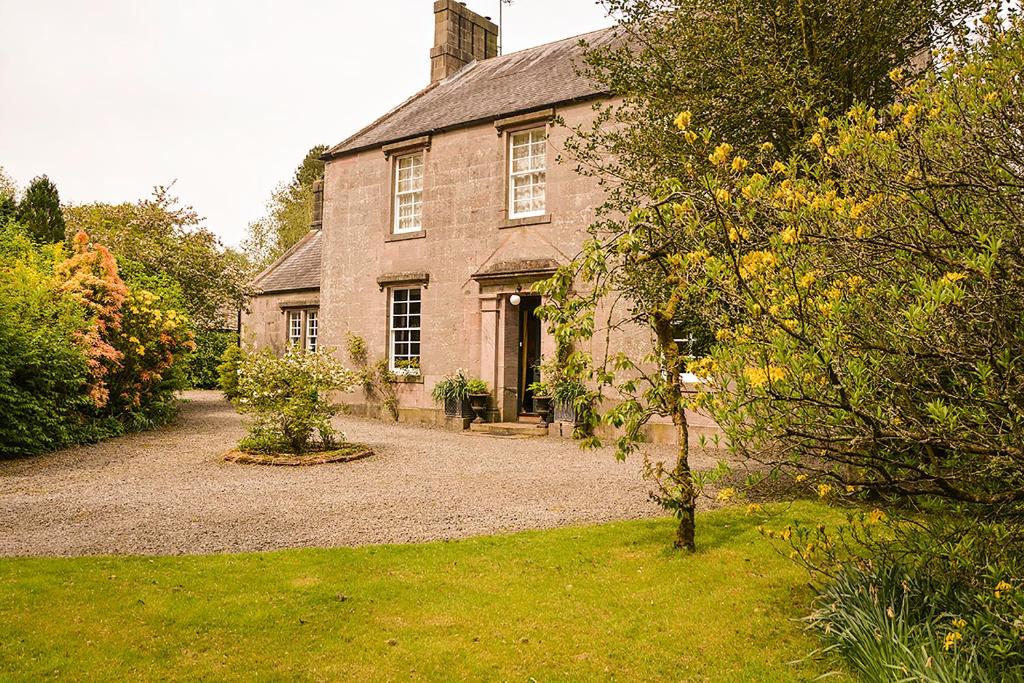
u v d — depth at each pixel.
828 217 2.97
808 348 2.67
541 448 10.72
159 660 3.33
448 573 4.58
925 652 2.71
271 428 9.63
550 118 12.65
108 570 4.55
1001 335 2.59
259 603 4.02
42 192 15.38
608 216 11.64
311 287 18.98
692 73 6.43
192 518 6.11
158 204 20.77
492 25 19.50
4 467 8.72
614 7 6.82
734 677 3.17
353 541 5.46
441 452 10.24
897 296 2.66
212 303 20.67
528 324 13.97
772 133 6.35
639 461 9.35
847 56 6.10
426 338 14.50
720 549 4.96
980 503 2.97
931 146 2.80
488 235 13.65
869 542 4.13
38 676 3.12
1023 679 2.60
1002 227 2.70
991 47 3.14
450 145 14.38
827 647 3.24
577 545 5.19
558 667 3.30
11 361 9.24
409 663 3.34
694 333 6.47
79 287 11.02
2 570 4.50
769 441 3.05
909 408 2.75
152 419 13.05
